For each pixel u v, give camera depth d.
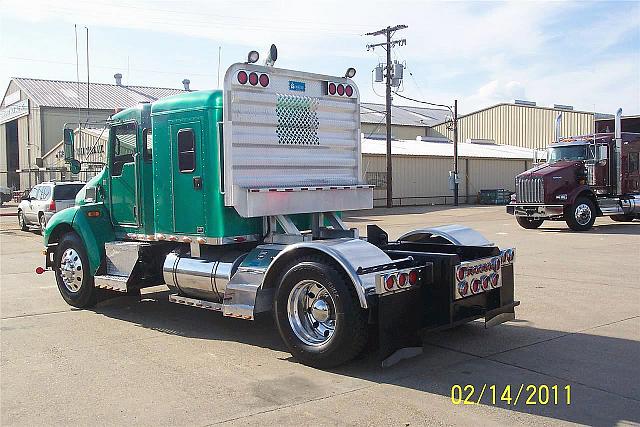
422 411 4.61
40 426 4.41
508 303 6.58
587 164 20.38
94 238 8.21
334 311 5.64
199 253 7.06
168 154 7.24
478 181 45.41
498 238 17.19
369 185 7.80
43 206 20.41
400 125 56.47
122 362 5.96
